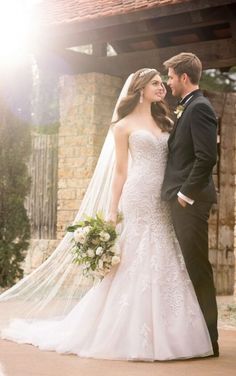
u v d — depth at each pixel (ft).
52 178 45.70
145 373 16.85
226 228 41.32
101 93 37.81
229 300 36.70
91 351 18.88
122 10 32.86
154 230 20.01
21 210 38.50
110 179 21.57
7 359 18.20
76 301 21.67
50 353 19.33
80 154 37.93
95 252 19.52
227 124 40.75
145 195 20.08
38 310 21.89
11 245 38.04
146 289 19.21
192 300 19.54
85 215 20.15
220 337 23.16
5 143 37.88
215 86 62.03
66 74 38.75
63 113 38.81
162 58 36.14
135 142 20.33
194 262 19.53
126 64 37.24
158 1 31.83
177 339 18.90
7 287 38.09
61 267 21.95
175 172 19.80
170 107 36.70
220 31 37.99
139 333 18.72
